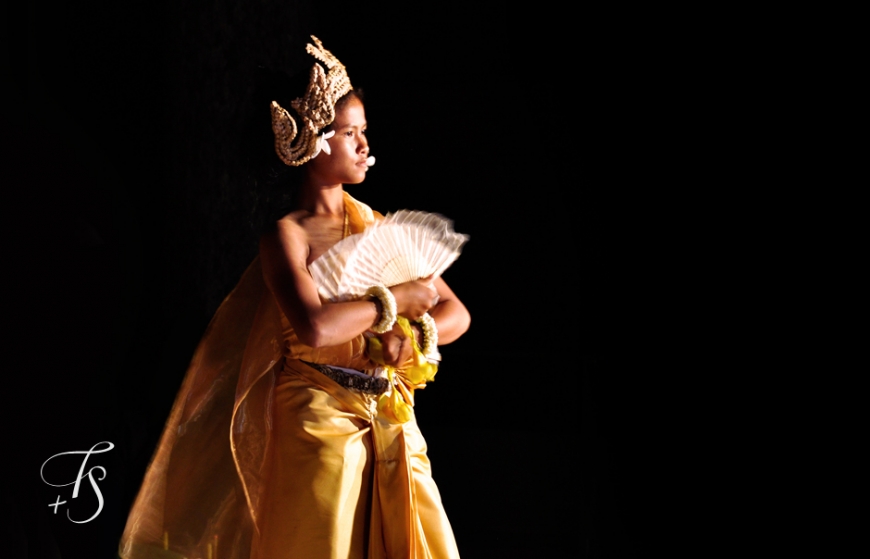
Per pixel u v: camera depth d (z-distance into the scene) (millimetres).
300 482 2678
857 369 5691
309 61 6062
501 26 5980
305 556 2621
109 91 5582
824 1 5539
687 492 5516
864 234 5641
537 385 5914
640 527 5227
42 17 5391
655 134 5910
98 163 4098
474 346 6191
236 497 2914
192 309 5195
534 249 6117
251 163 3078
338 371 2807
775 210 5785
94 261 3861
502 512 5336
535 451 5641
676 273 5965
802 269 5770
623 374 6012
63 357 3707
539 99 6016
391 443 2812
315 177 2973
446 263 3006
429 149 6164
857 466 5574
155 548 2896
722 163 5832
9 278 3627
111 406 3885
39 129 3879
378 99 6164
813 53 5605
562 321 6102
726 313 5902
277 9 5750
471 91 6062
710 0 5715
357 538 2715
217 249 5492
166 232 5504
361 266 2816
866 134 5578
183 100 5465
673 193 5930
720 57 5750
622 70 5898
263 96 2994
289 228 2840
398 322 2805
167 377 4406
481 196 6141
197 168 5492
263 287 2959
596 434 5883
